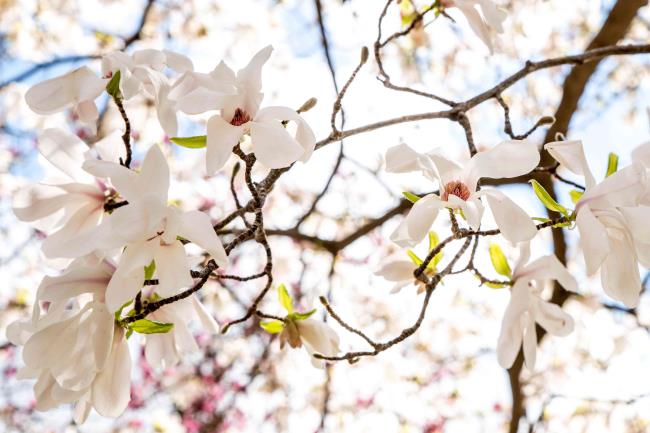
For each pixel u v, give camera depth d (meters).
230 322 1.20
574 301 3.27
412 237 1.08
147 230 1.03
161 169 1.05
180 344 1.16
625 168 1.08
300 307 3.02
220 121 1.08
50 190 1.11
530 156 1.10
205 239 1.04
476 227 1.07
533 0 2.87
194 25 3.05
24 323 1.09
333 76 2.06
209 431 3.54
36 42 2.81
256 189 1.15
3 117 2.91
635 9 2.28
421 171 1.12
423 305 1.18
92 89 1.11
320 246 2.36
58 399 1.08
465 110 1.31
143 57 1.12
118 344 1.09
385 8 1.31
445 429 3.76
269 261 1.17
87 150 1.12
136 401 3.65
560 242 2.41
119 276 1.03
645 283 3.07
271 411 3.67
